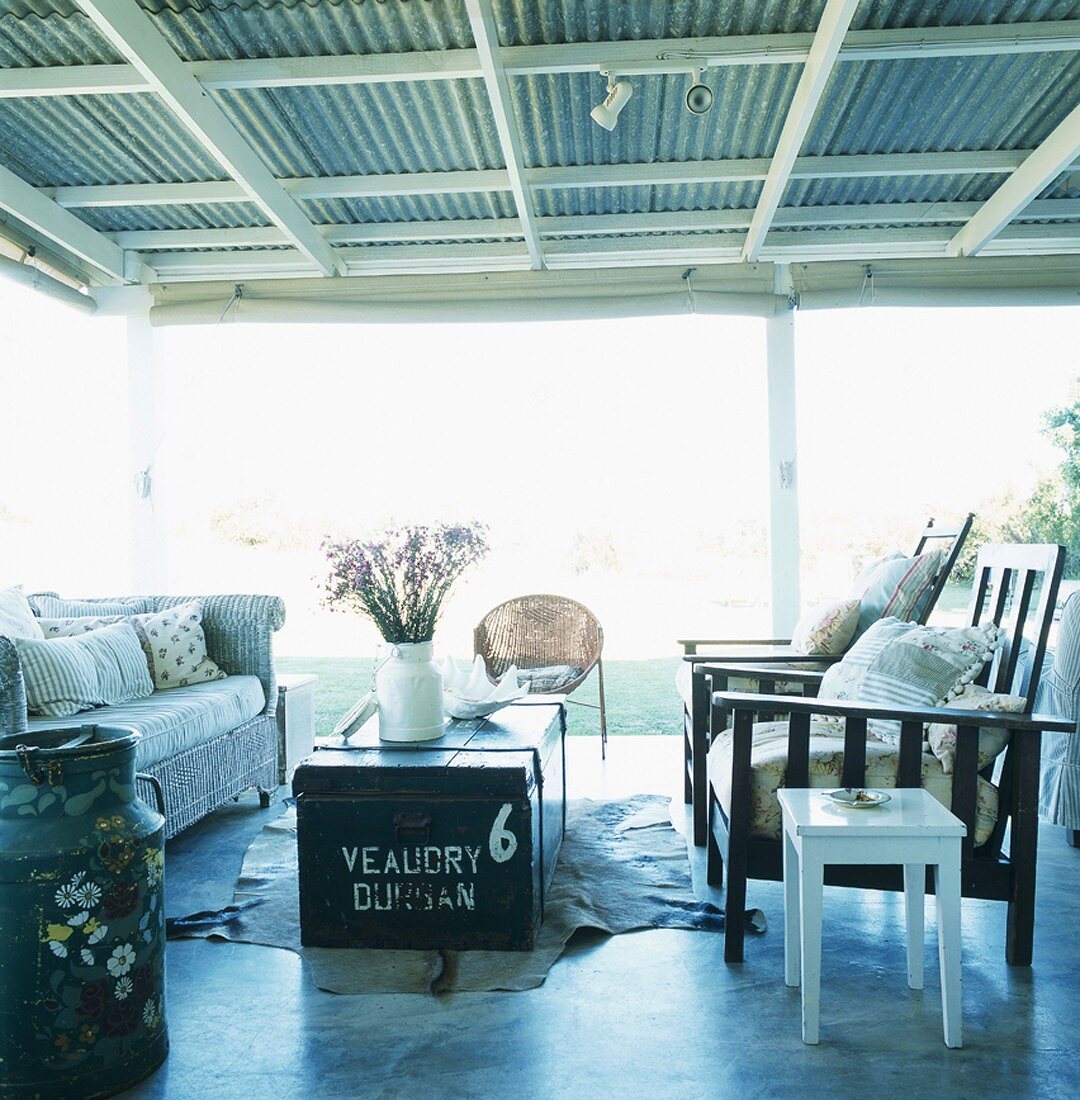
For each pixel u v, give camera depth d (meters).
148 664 4.08
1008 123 4.05
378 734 2.97
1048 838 3.58
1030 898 2.47
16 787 1.92
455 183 4.43
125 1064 1.97
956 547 3.40
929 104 3.89
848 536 10.78
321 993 2.39
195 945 2.70
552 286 5.31
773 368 5.33
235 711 4.00
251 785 4.13
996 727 2.41
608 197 4.76
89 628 4.11
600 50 3.36
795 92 3.75
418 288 5.34
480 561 3.03
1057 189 4.75
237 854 3.53
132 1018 1.98
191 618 4.29
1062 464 10.48
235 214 4.96
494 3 3.12
